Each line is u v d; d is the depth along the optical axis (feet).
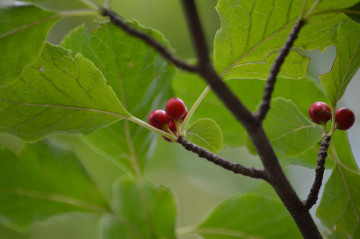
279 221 1.24
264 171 1.01
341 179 1.11
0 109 1.04
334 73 1.07
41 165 1.19
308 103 1.24
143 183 1.24
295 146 1.17
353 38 1.06
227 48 1.08
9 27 0.96
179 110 1.05
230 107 0.94
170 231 1.23
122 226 1.23
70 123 1.07
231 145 1.29
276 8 1.04
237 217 1.24
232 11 1.06
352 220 1.11
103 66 1.15
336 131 1.16
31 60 0.97
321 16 1.04
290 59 1.09
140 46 1.14
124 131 1.18
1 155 1.18
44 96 1.04
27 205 1.18
